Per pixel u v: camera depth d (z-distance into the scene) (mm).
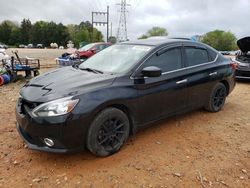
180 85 4473
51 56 30797
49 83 3699
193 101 4887
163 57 4340
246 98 7141
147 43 4551
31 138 3465
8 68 9758
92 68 4375
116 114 3639
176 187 3102
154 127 4727
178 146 4047
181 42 4754
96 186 3090
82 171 3359
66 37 111438
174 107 4508
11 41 112688
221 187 3131
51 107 3211
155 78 4082
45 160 3598
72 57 14758
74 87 3453
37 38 110250
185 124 4926
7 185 3086
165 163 3568
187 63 4719
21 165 3475
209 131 4652
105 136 3615
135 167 3459
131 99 3770
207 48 5281
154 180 3209
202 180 3238
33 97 3393
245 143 4238
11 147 3918
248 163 3646
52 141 3275
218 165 3562
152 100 4074
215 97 5500
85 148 3596
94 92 3439
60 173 3318
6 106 5961
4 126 4688
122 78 3779
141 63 4031
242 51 9875
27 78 10211
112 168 3430
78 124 3279
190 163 3588
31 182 3145
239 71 9352
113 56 4523
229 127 4871
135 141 4164
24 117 3383
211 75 5133
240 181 3248
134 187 3082
